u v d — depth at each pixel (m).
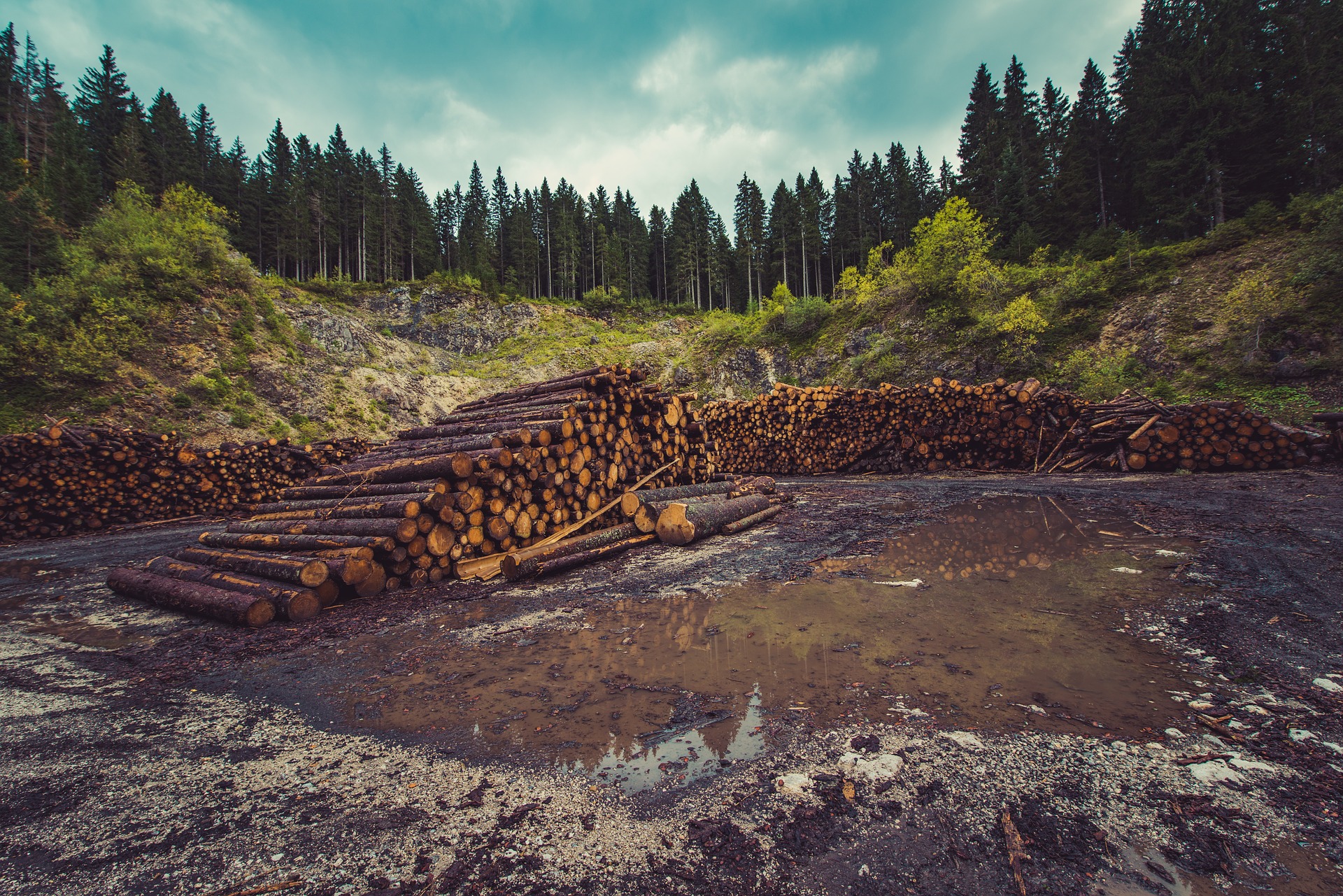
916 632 3.31
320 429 26.20
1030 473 12.45
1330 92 27.62
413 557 5.04
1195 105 30.39
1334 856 1.44
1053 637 3.13
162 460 11.95
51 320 21.20
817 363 32.19
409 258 65.69
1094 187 38.62
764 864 1.53
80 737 2.50
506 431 6.10
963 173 45.75
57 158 38.91
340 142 73.38
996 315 24.83
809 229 59.44
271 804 1.94
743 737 2.23
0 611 4.95
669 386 37.03
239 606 4.10
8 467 9.93
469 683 2.94
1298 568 4.13
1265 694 2.38
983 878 1.43
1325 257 17.61
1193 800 1.70
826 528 6.89
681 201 81.38
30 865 1.65
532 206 81.44
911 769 1.94
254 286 30.45
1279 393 15.80
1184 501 7.34
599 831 1.71
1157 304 21.66
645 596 4.40
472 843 1.68
